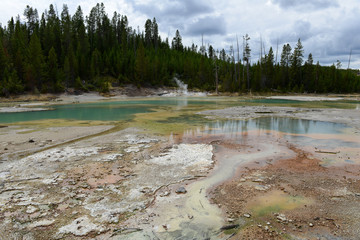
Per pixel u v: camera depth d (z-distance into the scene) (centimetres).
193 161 883
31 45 5459
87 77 6412
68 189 648
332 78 7444
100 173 765
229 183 693
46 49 6625
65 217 513
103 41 8075
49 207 555
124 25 9419
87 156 944
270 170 796
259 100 4631
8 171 784
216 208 554
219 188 659
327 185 673
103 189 648
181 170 794
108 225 487
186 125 1709
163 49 9706
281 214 525
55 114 2466
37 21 8162
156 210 545
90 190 643
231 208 553
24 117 2231
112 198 599
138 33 9806
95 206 559
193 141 1209
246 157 938
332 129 1544
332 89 7244
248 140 1235
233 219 508
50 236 450
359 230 464
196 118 2080
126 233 462
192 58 8700
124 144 1143
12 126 1673
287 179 718
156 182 697
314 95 6216
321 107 3048
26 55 5731
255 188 656
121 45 8081
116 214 527
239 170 797
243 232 464
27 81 5088
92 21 8538
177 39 10744
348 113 2341
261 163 869
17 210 540
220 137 1306
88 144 1144
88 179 717
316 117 2086
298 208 550
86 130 1508
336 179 716
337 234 454
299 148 1076
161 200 591
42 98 4784
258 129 1548
